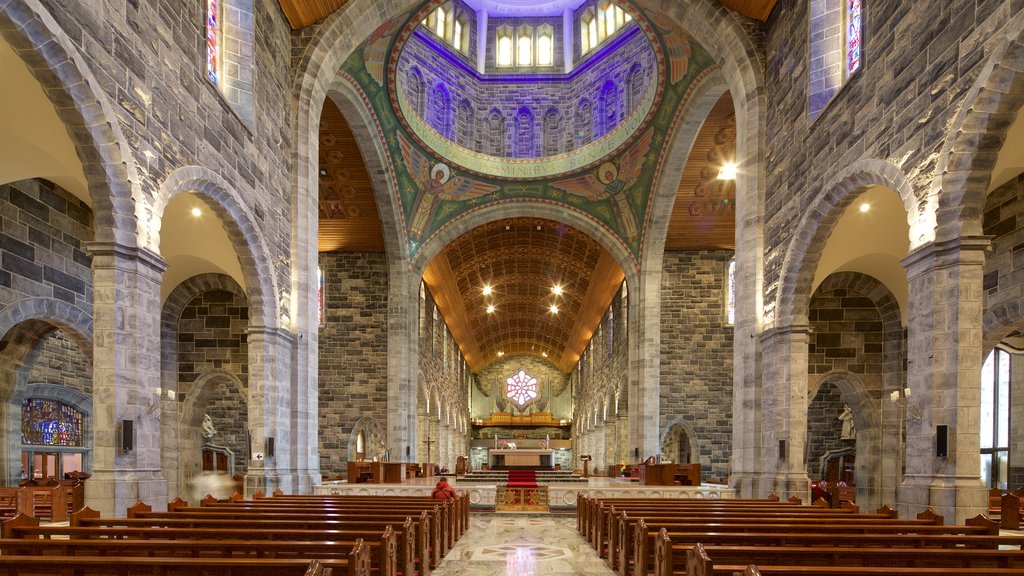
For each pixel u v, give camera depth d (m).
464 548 11.20
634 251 27.12
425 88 25.92
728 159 23.23
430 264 30.25
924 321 9.11
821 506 11.34
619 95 25.94
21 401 16.09
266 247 14.16
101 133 8.70
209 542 6.10
